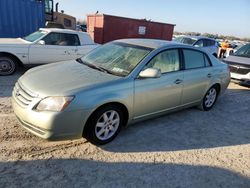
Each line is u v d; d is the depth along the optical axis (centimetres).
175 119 546
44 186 303
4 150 365
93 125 380
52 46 827
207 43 1509
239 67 896
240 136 499
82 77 402
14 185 299
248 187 345
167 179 341
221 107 664
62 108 344
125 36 1508
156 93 452
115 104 401
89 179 324
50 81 383
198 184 338
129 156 384
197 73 540
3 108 514
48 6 1622
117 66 444
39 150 375
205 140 465
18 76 783
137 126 488
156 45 482
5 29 1041
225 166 387
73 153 376
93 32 1493
